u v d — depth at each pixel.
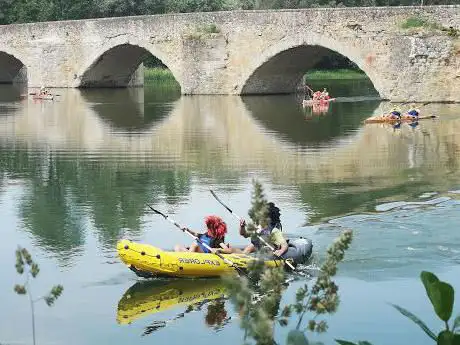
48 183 22.48
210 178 22.91
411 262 14.38
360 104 44.94
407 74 42.31
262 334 6.05
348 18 43.91
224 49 50.53
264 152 27.58
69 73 60.22
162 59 53.44
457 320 6.71
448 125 34.06
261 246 7.33
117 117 39.47
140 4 72.19
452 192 20.41
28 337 11.66
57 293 8.45
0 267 14.66
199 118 38.47
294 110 41.97
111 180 22.86
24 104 47.94
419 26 41.78
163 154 27.41
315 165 24.75
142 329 11.86
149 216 18.39
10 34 62.81
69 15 71.69
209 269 13.89
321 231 16.45
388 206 18.78
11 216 18.53
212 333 11.69
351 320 11.98
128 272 14.36
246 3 72.25
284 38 47.06
